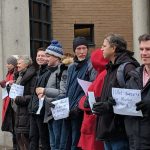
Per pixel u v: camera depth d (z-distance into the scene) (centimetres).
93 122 608
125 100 491
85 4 1491
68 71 697
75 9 1487
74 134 686
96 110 516
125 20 1509
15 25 1103
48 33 1432
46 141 776
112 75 534
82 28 1506
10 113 918
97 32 1500
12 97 829
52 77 745
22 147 852
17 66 905
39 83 768
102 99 541
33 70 834
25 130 824
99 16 1500
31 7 1289
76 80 685
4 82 929
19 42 1105
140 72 493
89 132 612
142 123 476
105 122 522
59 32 1470
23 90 823
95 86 582
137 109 475
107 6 1502
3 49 1098
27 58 855
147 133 473
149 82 479
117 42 547
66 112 683
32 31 1289
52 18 1466
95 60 603
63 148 708
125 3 1509
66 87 696
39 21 1340
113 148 529
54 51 747
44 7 1397
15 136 909
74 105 682
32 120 786
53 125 726
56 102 693
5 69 1094
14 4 1103
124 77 517
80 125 684
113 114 518
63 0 1474
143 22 1031
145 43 487
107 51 550
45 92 720
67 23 1482
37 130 786
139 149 475
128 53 548
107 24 1504
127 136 506
